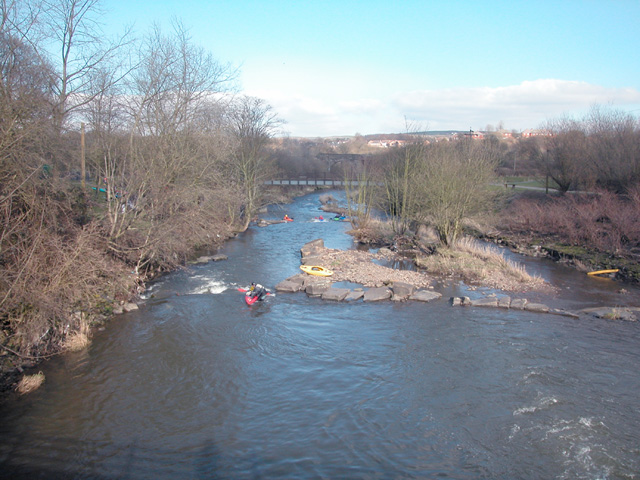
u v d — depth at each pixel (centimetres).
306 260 2777
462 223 3384
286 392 1269
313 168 10325
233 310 1923
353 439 1052
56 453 990
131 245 2239
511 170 7419
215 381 1322
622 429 1073
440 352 1519
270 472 935
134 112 2266
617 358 1459
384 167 4547
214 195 2784
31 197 1507
